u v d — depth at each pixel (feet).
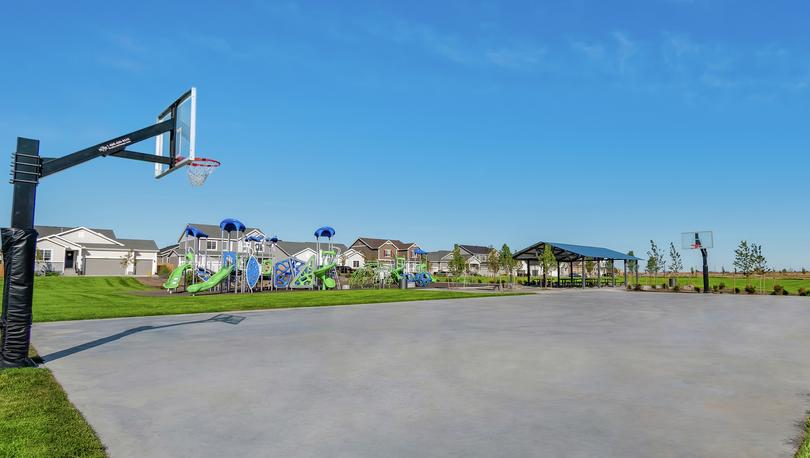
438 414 17.75
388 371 24.80
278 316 52.54
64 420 16.57
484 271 315.17
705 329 42.45
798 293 106.63
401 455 13.94
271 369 25.26
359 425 16.56
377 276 134.10
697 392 20.84
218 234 224.94
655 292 118.42
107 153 31.30
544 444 14.80
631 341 34.96
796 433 15.75
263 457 13.79
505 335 37.91
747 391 21.02
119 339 35.55
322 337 36.58
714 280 177.17
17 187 26.81
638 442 14.96
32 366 25.90
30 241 26.68
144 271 205.67
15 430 15.43
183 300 73.31
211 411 18.13
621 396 20.20
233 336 37.06
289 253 253.44
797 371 25.00
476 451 14.24
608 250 155.33
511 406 18.74
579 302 77.97
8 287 25.86
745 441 15.03
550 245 140.26
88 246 184.75
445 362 27.09
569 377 23.57
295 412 18.01
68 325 44.01
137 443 14.87
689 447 14.53
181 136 36.73
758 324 46.75
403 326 43.60
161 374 24.12
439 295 91.61
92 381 22.68
